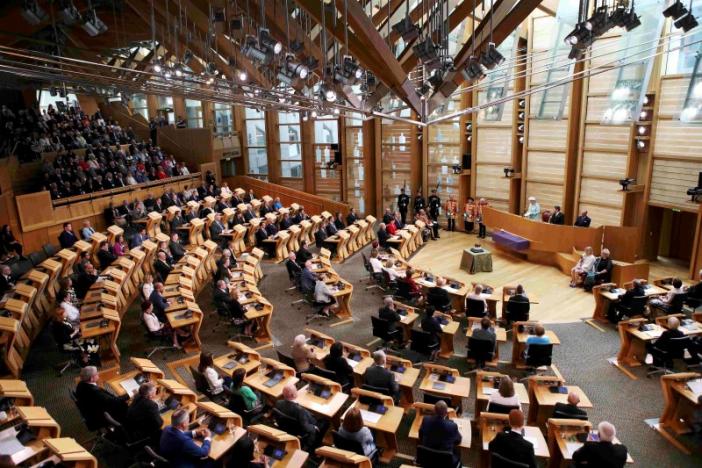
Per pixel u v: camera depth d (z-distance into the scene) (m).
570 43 8.84
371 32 8.66
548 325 13.49
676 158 16.73
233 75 17.09
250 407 8.12
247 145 29.14
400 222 21.77
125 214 19.80
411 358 11.63
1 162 17.25
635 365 11.21
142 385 7.36
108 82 12.88
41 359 11.18
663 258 19.23
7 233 15.35
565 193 19.95
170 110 31.23
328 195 27.39
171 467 6.55
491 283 16.92
